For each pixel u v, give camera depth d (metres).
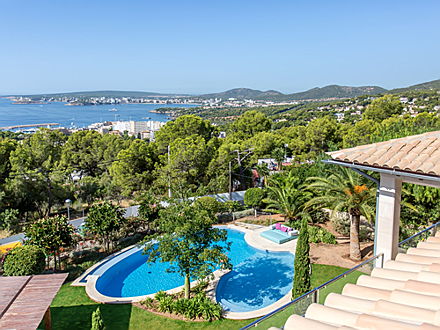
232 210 25.05
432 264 5.42
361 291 4.89
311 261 15.83
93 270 15.61
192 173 28.47
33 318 7.21
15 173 23.48
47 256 14.87
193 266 11.76
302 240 10.94
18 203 23.41
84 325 11.03
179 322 11.23
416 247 6.83
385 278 5.31
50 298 8.11
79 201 26.86
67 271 15.31
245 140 42.94
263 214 24.98
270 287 14.17
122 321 11.30
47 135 31.91
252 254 18.08
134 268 16.41
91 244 18.31
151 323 11.18
